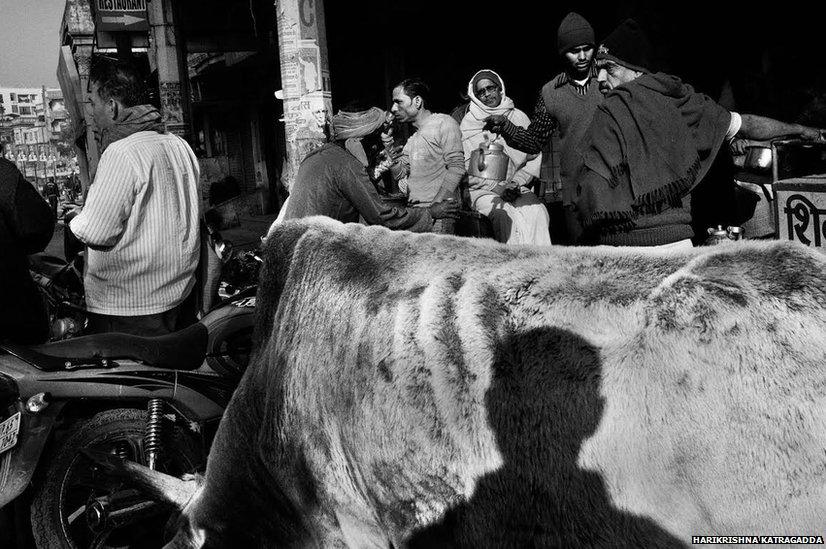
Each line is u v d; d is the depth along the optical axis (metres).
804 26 6.37
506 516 1.81
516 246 2.03
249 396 2.52
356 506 2.22
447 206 4.21
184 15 13.76
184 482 2.89
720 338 1.59
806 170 3.17
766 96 6.75
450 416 1.89
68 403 3.43
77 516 3.60
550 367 1.75
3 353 3.37
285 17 6.01
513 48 10.88
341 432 2.17
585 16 9.40
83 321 5.18
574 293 1.81
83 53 14.92
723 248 1.75
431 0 12.16
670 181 2.67
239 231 14.39
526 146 4.01
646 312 1.69
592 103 3.73
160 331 3.96
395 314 2.06
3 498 3.12
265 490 2.51
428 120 5.60
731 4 6.98
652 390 1.62
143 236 3.83
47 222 3.80
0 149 3.77
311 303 2.33
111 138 3.92
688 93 2.80
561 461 1.71
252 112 21.73
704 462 1.55
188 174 4.05
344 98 14.71
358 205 3.96
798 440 1.49
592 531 1.68
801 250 1.66
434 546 1.97
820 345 1.52
